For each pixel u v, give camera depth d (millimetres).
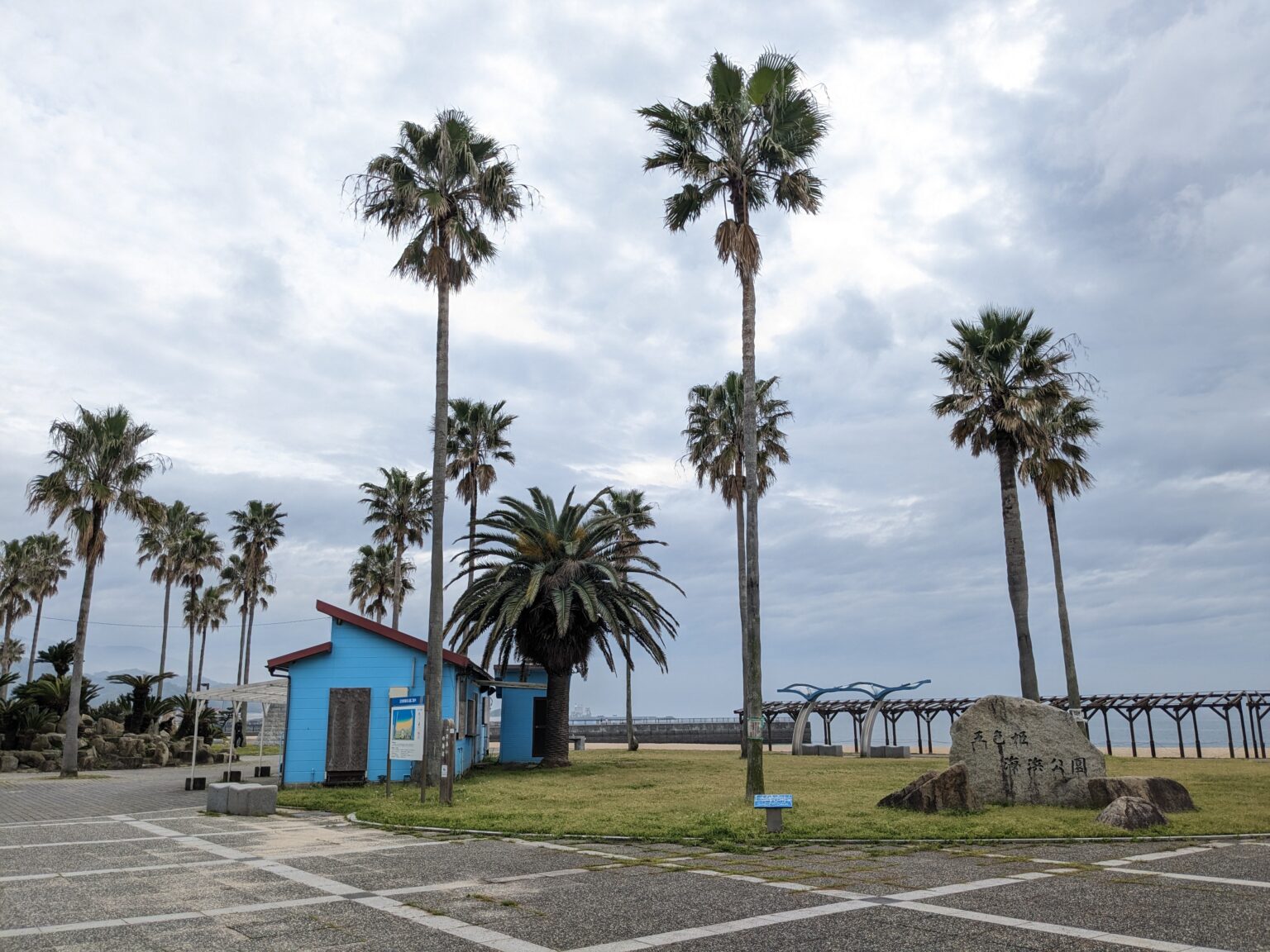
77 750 30234
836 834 11398
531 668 36062
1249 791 17406
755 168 18422
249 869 9414
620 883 8414
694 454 39500
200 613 76438
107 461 31859
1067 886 8094
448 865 9570
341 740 21562
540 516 31422
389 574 65062
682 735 59281
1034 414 26719
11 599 70062
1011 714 15578
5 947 6086
